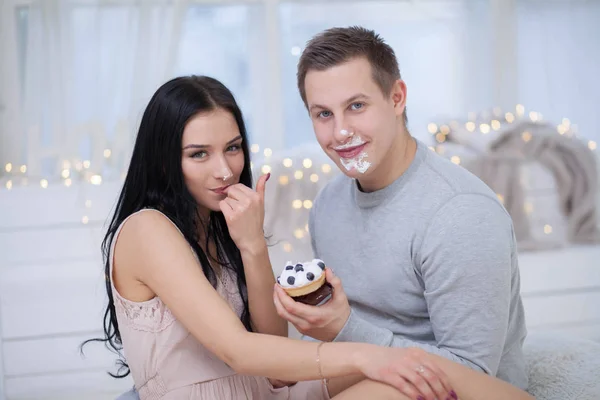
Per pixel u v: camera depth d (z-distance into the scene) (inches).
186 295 56.7
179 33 131.0
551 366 68.3
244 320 66.2
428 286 59.8
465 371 54.0
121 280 61.1
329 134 60.6
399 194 62.2
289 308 55.8
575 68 154.7
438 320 59.1
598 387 63.6
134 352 61.1
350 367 53.5
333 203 69.2
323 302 56.7
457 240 57.8
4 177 135.2
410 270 61.6
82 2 132.0
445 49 154.9
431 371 52.3
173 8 130.7
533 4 153.4
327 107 59.6
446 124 139.4
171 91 60.7
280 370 54.4
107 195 127.6
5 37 134.2
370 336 57.6
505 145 130.0
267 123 151.3
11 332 112.0
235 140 62.5
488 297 57.1
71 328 112.6
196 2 146.5
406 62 154.6
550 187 130.5
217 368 62.1
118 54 130.6
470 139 132.0
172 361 61.0
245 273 62.9
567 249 127.2
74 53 132.9
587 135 155.7
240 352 54.7
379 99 59.5
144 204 62.8
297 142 153.2
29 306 113.2
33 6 130.6
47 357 110.7
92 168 131.0
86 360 110.4
